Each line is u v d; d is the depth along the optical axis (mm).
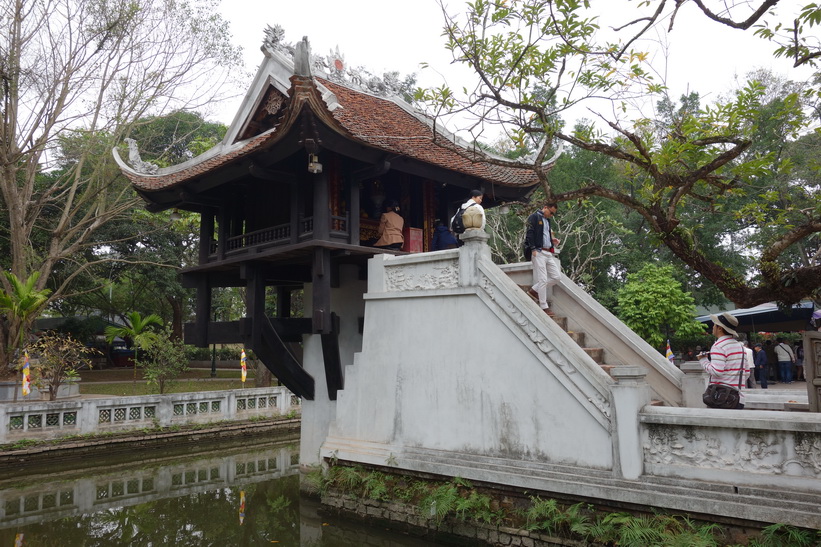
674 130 5992
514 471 6844
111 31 17219
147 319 23094
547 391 6777
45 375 15625
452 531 7297
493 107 6309
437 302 8109
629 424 6004
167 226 22406
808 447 5059
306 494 10203
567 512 6238
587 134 5859
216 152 11875
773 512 5047
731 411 5480
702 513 5453
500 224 20953
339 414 9172
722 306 24469
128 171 11242
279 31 11070
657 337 17406
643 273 18750
